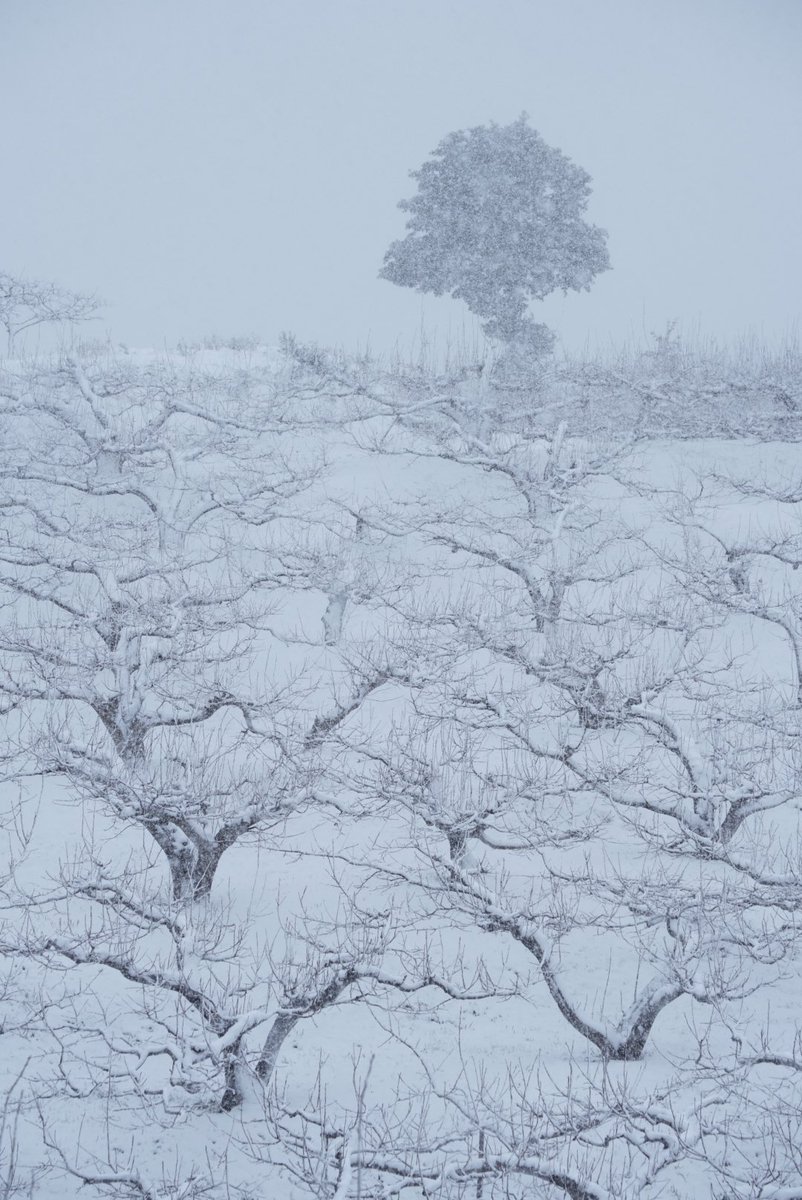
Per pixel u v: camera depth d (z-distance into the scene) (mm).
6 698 25078
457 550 31641
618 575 29844
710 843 18172
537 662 24594
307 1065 15109
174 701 21797
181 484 34844
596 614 28516
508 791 19812
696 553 30812
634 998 16766
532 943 15820
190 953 13719
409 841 21875
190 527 31875
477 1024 16734
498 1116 11359
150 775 19750
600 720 22812
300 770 19828
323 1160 10664
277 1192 11805
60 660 21547
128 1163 12211
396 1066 15070
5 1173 11805
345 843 22656
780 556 30172
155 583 29484
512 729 21875
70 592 29859
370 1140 11117
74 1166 12086
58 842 21938
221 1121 13359
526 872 21562
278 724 23062
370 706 26531
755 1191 10820
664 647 28609
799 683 25938
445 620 26484
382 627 30297
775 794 20047
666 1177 12117
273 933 18578
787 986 17938
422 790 19703
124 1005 16188
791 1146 11406
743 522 34156
